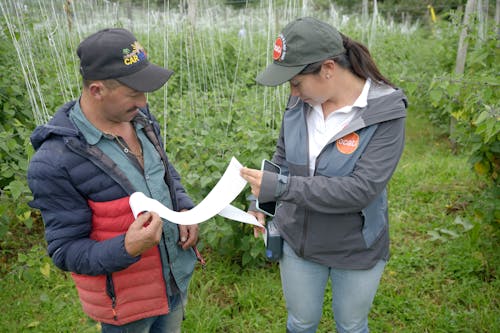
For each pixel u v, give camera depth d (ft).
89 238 5.99
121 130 6.04
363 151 6.25
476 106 9.06
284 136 7.11
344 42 6.32
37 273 11.80
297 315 7.63
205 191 11.21
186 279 6.84
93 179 5.66
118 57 5.21
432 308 10.28
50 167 5.45
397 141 6.18
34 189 5.54
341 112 6.34
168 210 5.73
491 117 7.76
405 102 6.25
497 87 8.75
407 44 33.81
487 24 13.16
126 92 5.36
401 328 9.80
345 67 6.24
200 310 10.29
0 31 14.84
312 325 7.75
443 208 14.93
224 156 11.50
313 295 7.42
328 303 10.59
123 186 5.76
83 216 5.76
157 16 25.41
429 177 17.39
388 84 6.35
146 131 6.40
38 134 5.58
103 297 6.15
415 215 14.61
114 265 5.57
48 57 18.81
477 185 15.74
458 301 10.55
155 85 5.40
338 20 30.73
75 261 5.69
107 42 5.19
